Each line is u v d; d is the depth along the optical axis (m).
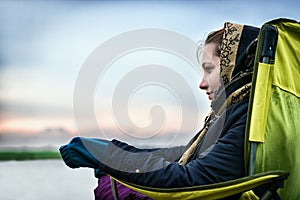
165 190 1.71
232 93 1.82
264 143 1.69
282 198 1.74
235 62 1.84
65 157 1.84
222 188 1.67
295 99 1.78
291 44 1.80
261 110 1.70
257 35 1.84
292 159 1.72
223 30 1.91
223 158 1.72
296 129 1.74
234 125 1.77
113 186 1.90
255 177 1.64
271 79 1.74
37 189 4.37
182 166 1.73
